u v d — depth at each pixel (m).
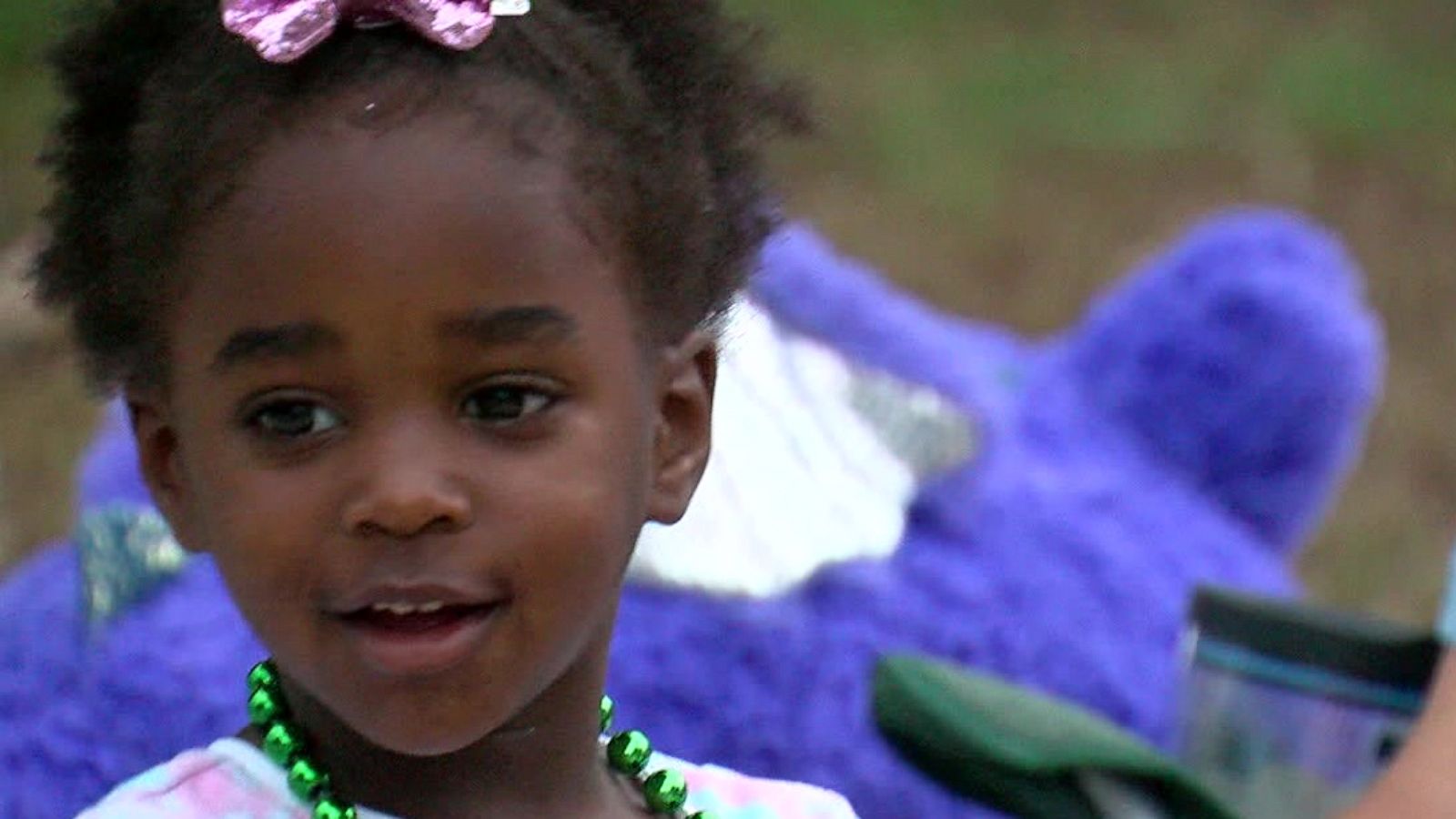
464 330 2.56
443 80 2.66
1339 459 5.60
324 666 2.64
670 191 2.86
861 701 4.45
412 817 2.85
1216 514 5.41
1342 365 5.50
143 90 2.88
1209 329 5.52
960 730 3.92
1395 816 4.01
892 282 11.10
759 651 4.45
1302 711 4.41
